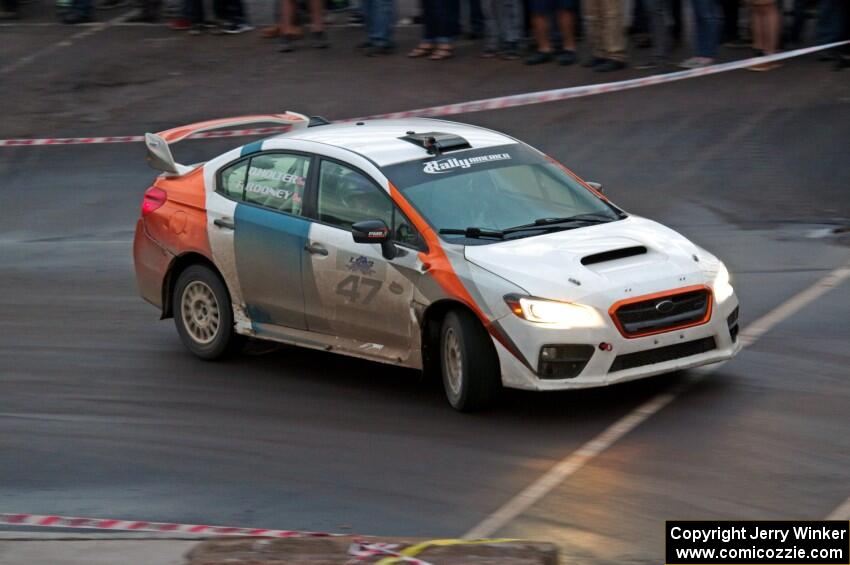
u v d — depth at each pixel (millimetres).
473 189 22516
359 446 20359
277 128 41438
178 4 52312
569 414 20969
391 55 46969
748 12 43719
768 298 26891
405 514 17703
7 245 34656
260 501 18500
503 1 44250
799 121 37594
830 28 41219
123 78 47719
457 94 42312
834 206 32688
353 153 23141
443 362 21516
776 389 21609
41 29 54469
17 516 18266
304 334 23562
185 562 15672
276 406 22500
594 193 23359
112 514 18234
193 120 43156
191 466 20094
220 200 24734
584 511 17375
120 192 38219
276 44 49750
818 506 17078
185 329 25531
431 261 21266
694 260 21234
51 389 24125
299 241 23125
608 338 20031
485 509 17672
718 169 35500
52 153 41594
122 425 22109
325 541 15891
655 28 42875
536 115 40188
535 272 20469
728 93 40250
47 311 29172
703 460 18812
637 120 39094
